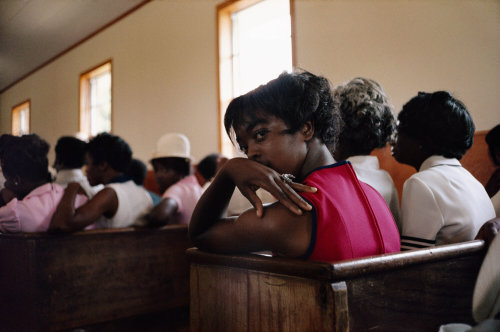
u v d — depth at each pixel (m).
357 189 1.02
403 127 1.60
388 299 0.89
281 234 0.92
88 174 2.63
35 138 2.38
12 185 2.35
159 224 2.56
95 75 8.68
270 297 0.91
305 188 0.92
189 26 6.17
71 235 2.21
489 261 1.02
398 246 1.06
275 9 5.15
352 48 4.11
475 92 3.21
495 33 3.10
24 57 10.18
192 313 1.16
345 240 0.89
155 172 3.37
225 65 5.67
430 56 3.50
